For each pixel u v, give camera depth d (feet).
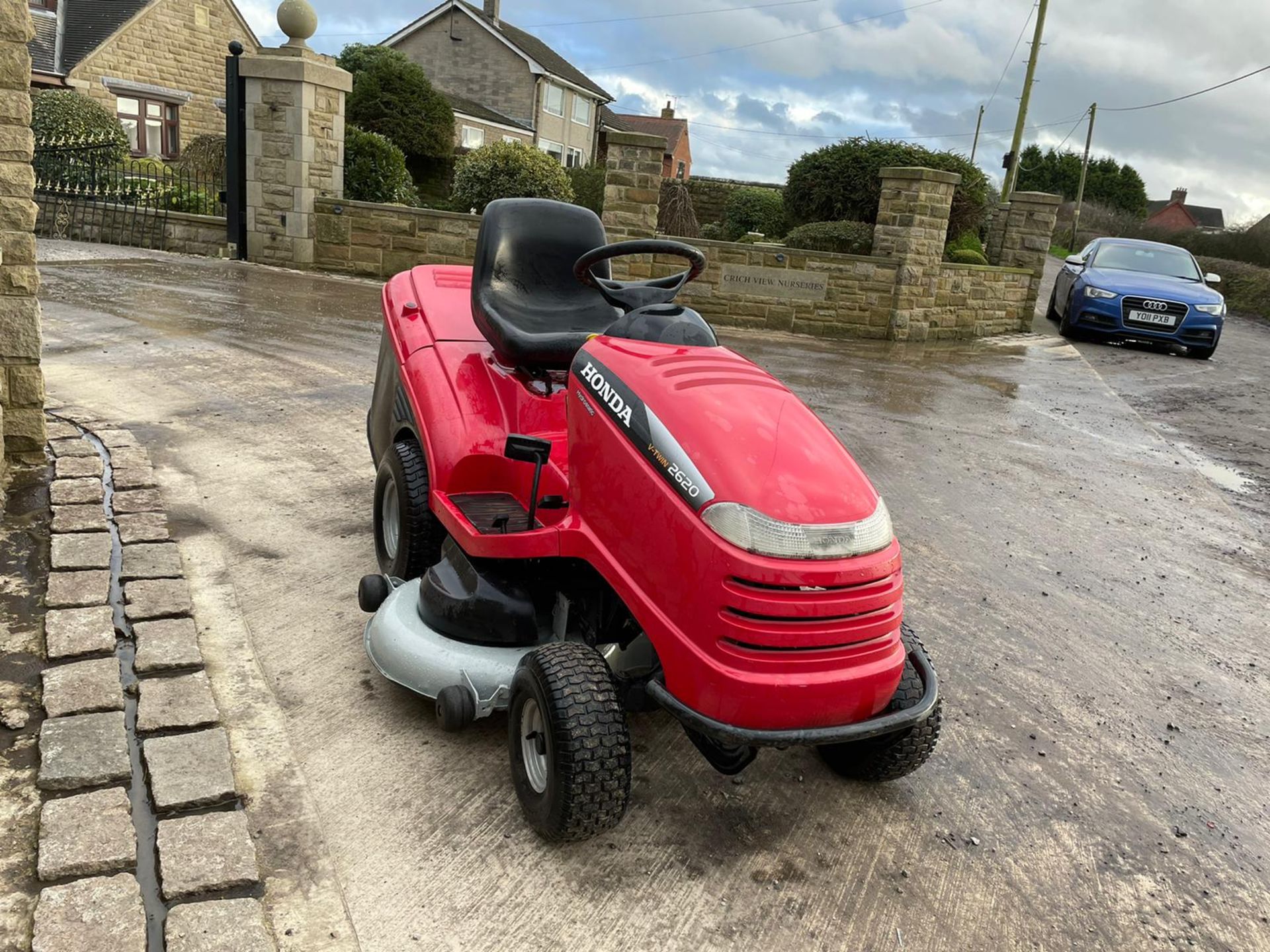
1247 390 38.70
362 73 82.48
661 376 9.14
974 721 12.16
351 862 8.45
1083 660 14.14
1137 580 17.48
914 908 8.76
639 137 40.01
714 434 8.46
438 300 14.40
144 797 8.83
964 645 14.17
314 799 9.21
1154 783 11.27
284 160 42.96
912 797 10.49
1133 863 9.80
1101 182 202.39
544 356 11.35
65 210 48.52
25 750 9.18
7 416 16.14
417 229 43.16
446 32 132.05
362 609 12.00
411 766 9.90
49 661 10.68
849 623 8.21
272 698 10.69
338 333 30.19
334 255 44.09
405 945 7.60
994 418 29.14
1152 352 47.32
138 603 12.12
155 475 16.83
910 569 16.79
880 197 43.42
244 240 44.68
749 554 7.91
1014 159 102.12
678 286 11.20
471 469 11.44
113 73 79.87
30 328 15.92
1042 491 22.24
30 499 15.07
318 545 14.85
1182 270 49.34
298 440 19.60
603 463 9.01
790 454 8.57
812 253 42.68
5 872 7.66
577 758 8.19
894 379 33.63
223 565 13.80
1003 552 18.13
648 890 8.57
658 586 8.35
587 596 9.99
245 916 7.47
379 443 14.92
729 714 8.05
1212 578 17.95
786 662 8.00
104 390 21.50
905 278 42.80
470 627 10.00
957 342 44.98
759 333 42.34
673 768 10.53
